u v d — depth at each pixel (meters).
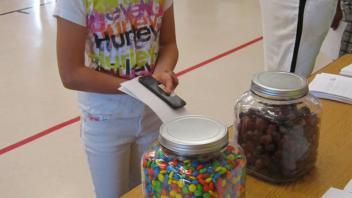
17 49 3.75
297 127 0.92
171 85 1.15
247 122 0.95
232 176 0.75
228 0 5.26
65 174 2.24
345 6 2.11
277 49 1.81
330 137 1.14
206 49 3.81
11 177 2.22
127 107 1.23
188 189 0.72
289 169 0.95
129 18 1.19
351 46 2.16
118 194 1.34
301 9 1.63
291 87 0.93
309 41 1.71
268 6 1.78
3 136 2.55
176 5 5.05
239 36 4.09
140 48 1.24
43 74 3.30
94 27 1.16
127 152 1.32
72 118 2.73
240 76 3.31
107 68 1.21
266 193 0.94
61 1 1.13
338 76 1.46
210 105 2.92
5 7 4.87
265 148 0.94
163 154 0.76
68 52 1.15
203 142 0.73
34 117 2.74
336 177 0.99
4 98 2.97
